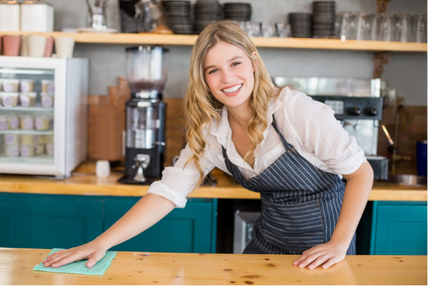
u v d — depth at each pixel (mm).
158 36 2463
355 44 2527
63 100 2312
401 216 2287
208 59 1352
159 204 1440
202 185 2275
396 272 1068
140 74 2465
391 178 2604
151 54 2463
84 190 2240
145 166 2342
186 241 2287
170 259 1134
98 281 984
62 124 2320
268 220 1649
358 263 1136
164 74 2551
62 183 2258
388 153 3006
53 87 2363
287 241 1588
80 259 1125
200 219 2266
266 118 1436
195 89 1438
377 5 2891
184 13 2553
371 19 2617
